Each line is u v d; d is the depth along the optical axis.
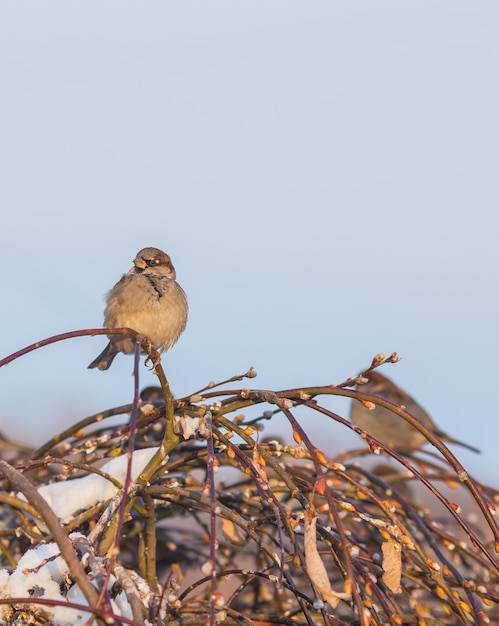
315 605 4.42
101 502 5.91
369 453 8.27
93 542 5.21
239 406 5.49
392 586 5.02
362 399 5.23
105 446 7.41
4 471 4.44
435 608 7.88
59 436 6.77
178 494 5.58
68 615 4.73
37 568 4.68
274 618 5.99
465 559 7.91
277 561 5.15
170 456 6.98
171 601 5.01
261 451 5.32
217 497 6.69
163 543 7.97
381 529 5.23
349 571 4.38
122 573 4.43
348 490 7.30
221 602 4.00
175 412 5.68
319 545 8.17
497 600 5.82
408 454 8.33
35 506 4.30
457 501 12.17
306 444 4.83
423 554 5.23
